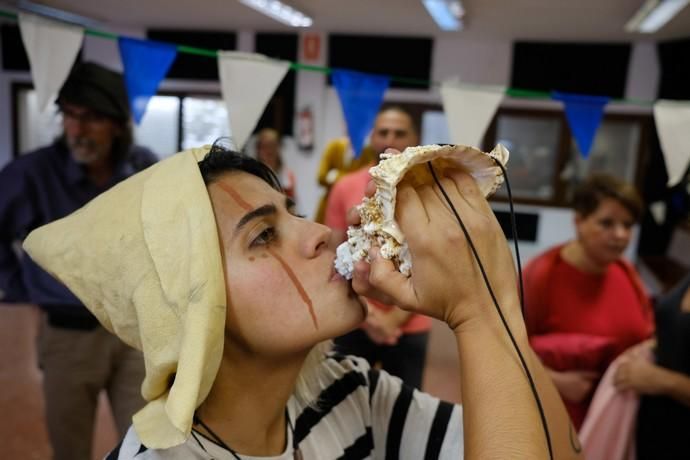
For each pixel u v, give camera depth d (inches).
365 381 34.4
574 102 62.8
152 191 25.2
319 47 212.5
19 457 90.8
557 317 63.1
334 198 83.7
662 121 60.2
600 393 56.8
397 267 23.3
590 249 61.6
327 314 26.1
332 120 219.0
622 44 195.9
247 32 214.7
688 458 52.4
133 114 53.9
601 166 206.7
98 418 102.4
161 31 216.8
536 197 212.2
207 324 22.3
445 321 23.2
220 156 29.4
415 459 32.5
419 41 207.6
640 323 63.1
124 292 25.1
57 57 51.1
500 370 21.5
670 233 199.3
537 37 196.2
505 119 209.6
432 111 212.2
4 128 230.1
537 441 20.4
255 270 25.5
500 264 23.2
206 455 25.4
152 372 24.5
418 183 23.9
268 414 27.8
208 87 218.7
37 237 27.9
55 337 67.2
